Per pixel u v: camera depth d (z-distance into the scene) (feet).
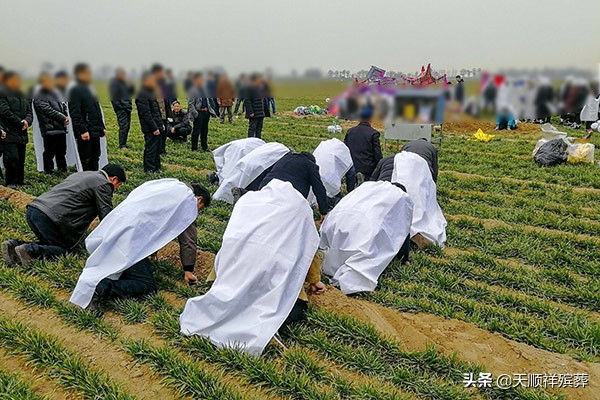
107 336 16.55
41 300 18.38
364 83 48.60
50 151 35.63
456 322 18.17
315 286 18.90
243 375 14.74
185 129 53.47
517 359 15.90
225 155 35.42
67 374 14.53
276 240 16.62
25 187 32.45
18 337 15.84
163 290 19.93
